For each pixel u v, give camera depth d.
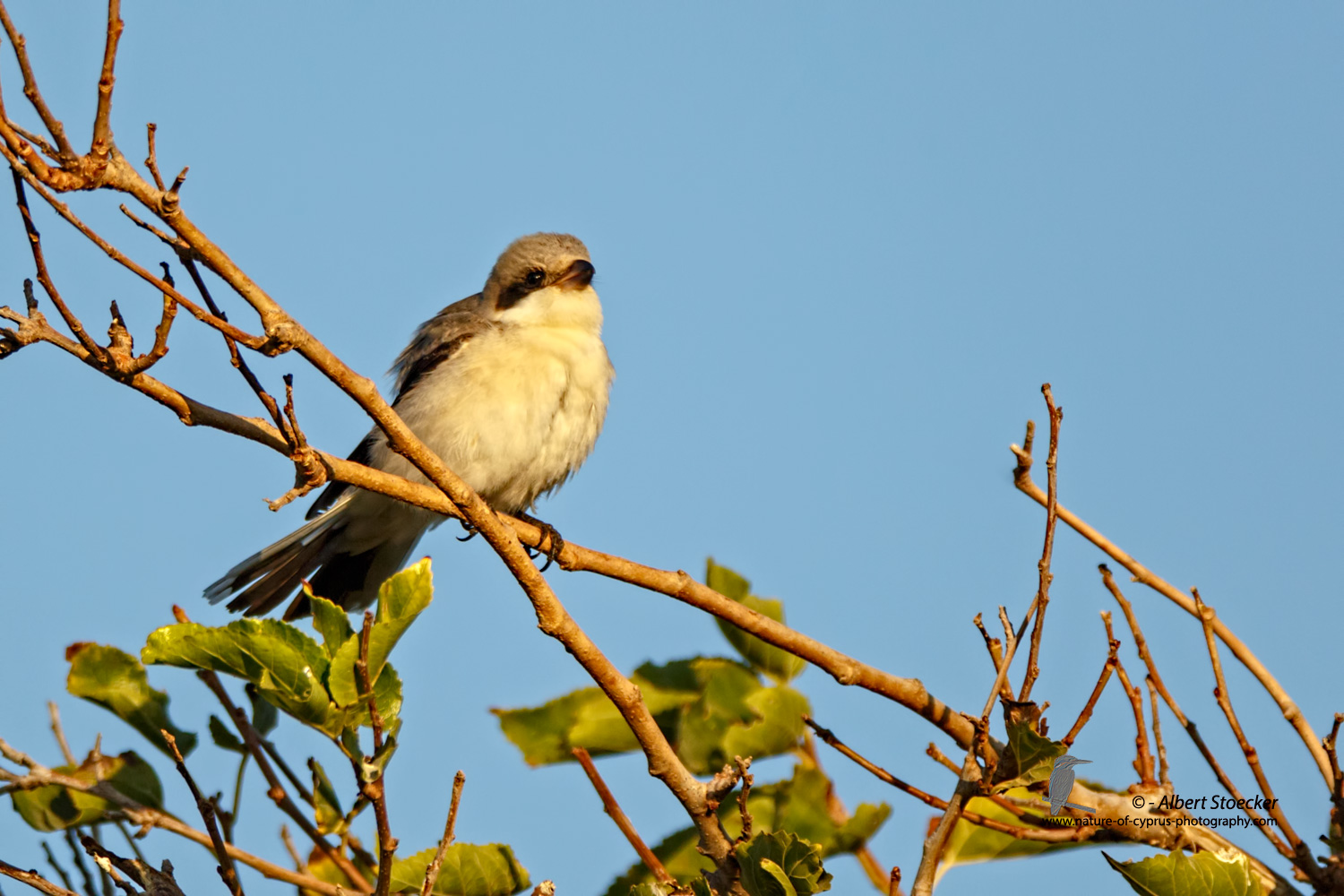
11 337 8.44
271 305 8.43
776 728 10.72
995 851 9.90
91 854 8.59
